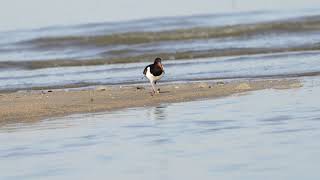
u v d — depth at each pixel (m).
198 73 35.69
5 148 19.91
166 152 18.66
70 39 52.97
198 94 28.12
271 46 45.03
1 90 33.41
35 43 53.06
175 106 25.77
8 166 17.92
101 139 20.56
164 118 23.34
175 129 21.47
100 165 17.67
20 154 19.14
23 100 28.19
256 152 18.19
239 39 50.47
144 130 21.55
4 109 26.12
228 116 23.09
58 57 46.44
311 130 20.36
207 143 19.42
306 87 28.92
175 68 38.22
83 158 18.44
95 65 41.88
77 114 25.03
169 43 50.22
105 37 52.69
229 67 37.28
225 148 18.75
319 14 61.50
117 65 41.25
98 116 24.42
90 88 32.28
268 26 53.78
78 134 21.41
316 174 16.02
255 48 44.41
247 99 26.42
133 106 26.22
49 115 25.02
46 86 34.00
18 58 46.72
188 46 47.94
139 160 18.00
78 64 42.50
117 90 30.12
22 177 16.84
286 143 18.94
